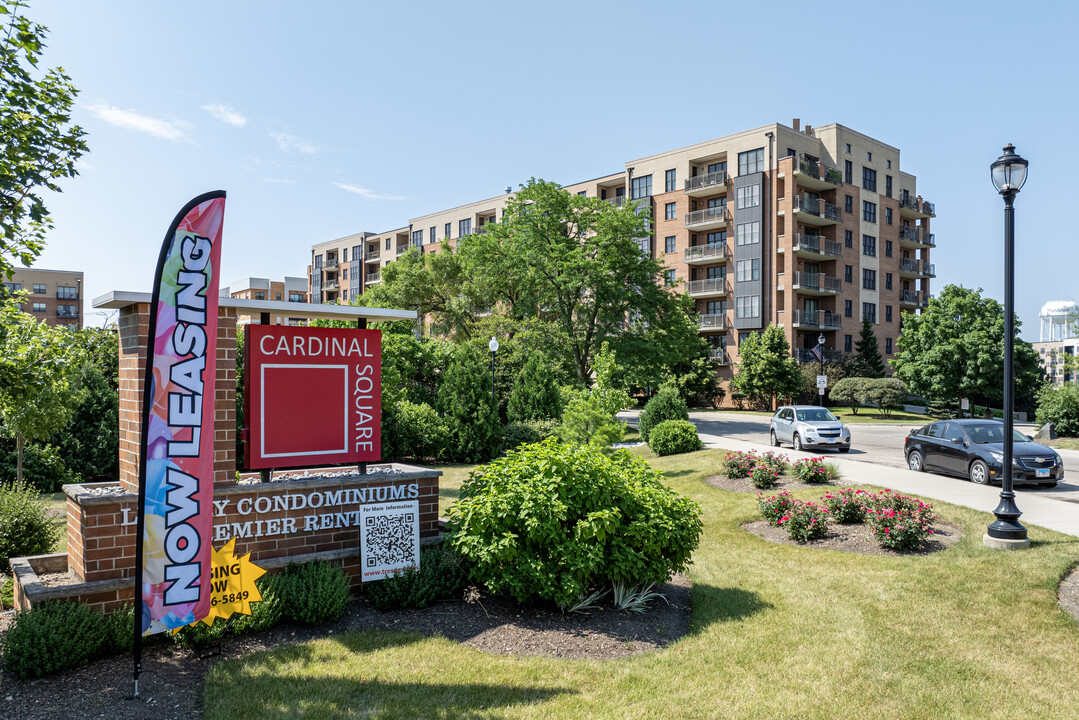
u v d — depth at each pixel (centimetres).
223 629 595
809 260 5300
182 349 534
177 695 503
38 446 1584
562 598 661
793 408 2409
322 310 734
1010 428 949
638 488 750
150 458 524
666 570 719
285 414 719
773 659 592
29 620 539
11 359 799
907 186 6103
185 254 534
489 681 536
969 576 804
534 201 4088
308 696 500
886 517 967
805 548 996
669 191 5669
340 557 716
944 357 4416
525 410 2605
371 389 771
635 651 609
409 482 780
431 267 5097
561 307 3956
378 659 571
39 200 748
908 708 510
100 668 543
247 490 677
